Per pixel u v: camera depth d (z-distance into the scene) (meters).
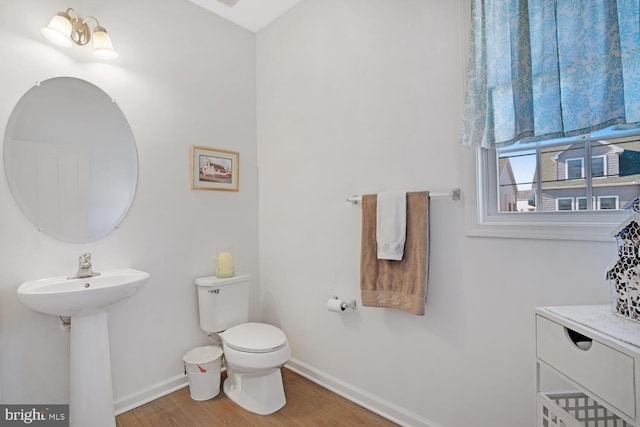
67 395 1.66
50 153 1.66
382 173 1.79
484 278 1.42
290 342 2.34
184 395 1.98
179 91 2.16
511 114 1.27
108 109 1.86
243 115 2.53
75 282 1.57
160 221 2.05
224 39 2.42
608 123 1.03
